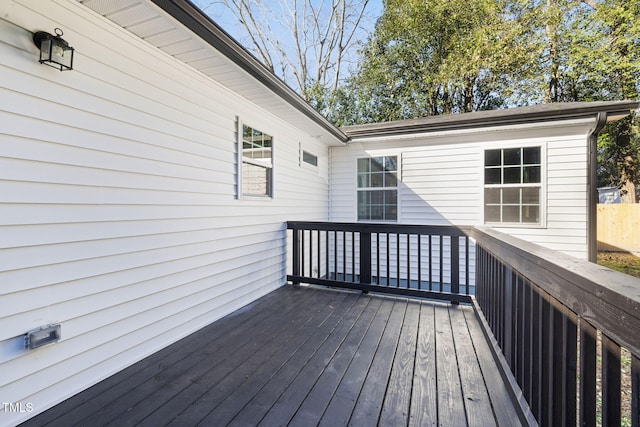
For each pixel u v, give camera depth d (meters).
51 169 1.83
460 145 5.46
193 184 2.93
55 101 1.84
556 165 4.90
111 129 2.18
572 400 1.11
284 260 4.61
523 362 1.66
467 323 3.00
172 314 2.68
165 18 2.12
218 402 1.81
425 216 5.69
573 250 4.81
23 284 1.71
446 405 1.77
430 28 10.41
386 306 3.52
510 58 9.39
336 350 2.46
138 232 2.38
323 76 14.00
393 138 5.72
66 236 1.91
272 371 2.15
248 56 2.81
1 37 1.61
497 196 5.23
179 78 2.77
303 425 1.61
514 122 4.84
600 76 9.18
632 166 10.72
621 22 8.79
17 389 1.67
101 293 2.11
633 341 0.70
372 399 1.83
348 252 6.31
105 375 2.11
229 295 3.39
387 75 11.30
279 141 4.52
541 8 9.34
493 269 2.47
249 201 3.79
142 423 1.64
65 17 1.89
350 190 6.30
